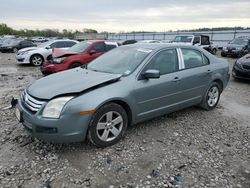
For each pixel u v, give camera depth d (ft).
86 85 11.84
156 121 16.14
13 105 16.11
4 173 10.36
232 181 10.29
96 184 9.84
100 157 11.68
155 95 14.01
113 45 33.40
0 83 28.91
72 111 10.98
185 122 16.21
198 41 63.77
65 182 9.91
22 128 14.61
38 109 11.19
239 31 109.29
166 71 14.84
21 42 86.84
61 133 11.00
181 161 11.62
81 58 30.55
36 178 10.11
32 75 35.22
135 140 13.43
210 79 17.63
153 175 10.50
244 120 17.13
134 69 13.62
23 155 11.73
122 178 10.25
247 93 25.02
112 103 12.25
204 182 10.16
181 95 15.69
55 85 12.25
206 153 12.42
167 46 15.44
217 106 19.95
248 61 29.68
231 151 12.72
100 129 12.10
